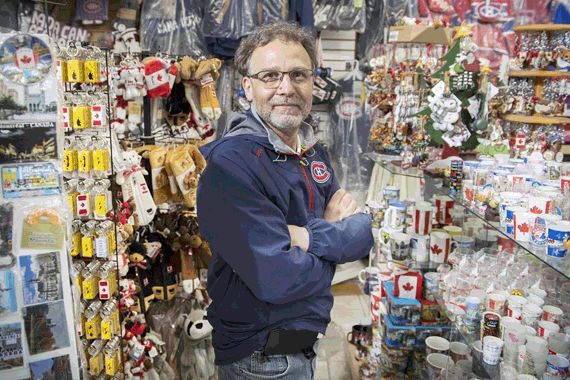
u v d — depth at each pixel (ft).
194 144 8.87
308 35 4.39
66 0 9.52
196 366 8.26
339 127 13.41
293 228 4.26
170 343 8.70
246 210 3.94
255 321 4.36
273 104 4.20
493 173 5.42
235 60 4.57
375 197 12.28
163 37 11.10
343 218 4.74
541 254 4.25
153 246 7.91
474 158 7.14
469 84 6.79
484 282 5.85
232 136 4.33
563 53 7.71
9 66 3.52
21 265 3.54
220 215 3.99
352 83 13.28
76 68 6.02
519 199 4.91
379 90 10.07
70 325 3.67
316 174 4.78
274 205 4.08
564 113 7.70
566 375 4.42
